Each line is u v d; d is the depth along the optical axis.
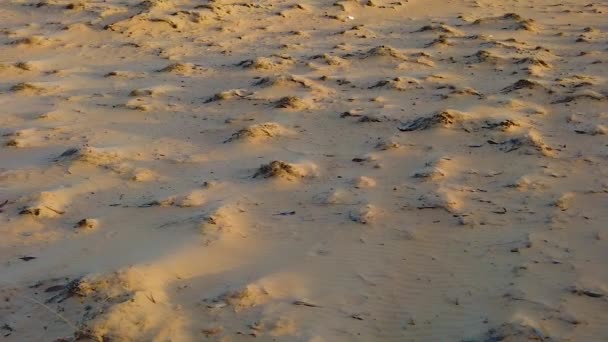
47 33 8.80
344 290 3.08
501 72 7.14
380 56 7.66
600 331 2.75
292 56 7.85
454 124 5.35
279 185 4.34
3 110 5.96
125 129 5.51
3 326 2.80
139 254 3.34
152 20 9.27
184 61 7.75
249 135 5.22
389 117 5.64
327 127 5.50
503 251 3.43
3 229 3.72
